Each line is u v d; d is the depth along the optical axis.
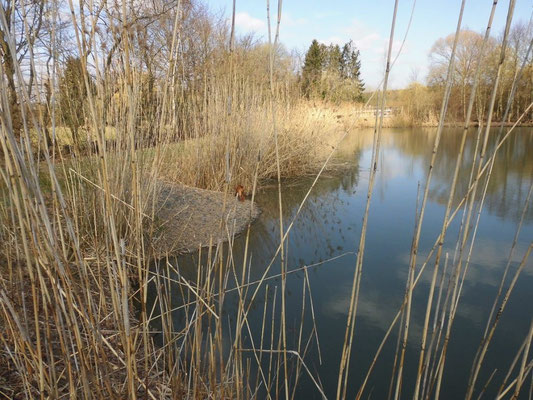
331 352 2.58
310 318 3.00
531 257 4.02
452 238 4.70
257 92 6.79
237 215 5.34
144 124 3.26
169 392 1.94
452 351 2.60
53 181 1.27
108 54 2.08
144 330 1.52
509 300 3.20
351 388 2.25
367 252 4.34
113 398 1.49
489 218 5.38
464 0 1.03
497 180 7.63
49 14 1.49
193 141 5.98
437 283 3.55
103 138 1.24
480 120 1.26
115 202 2.92
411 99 21.12
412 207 6.17
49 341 1.34
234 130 5.93
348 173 9.00
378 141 1.27
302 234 4.96
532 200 6.14
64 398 1.67
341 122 9.40
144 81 3.05
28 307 2.21
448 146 13.21
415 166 9.74
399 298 3.30
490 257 4.08
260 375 2.31
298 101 8.55
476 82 1.12
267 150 7.09
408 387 2.28
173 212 4.77
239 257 4.20
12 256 2.41
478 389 2.26
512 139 13.73
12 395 1.67
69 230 1.34
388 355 2.56
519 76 1.15
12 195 1.34
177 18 1.48
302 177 8.27
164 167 5.64
